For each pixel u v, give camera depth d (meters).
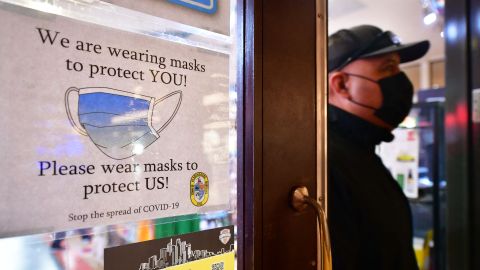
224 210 0.57
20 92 0.40
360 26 1.39
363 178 1.30
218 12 0.56
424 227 1.72
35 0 0.41
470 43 1.34
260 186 0.57
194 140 0.53
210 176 0.55
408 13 1.48
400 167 1.75
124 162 0.47
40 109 0.41
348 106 1.35
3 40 0.39
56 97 0.42
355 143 1.34
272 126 0.59
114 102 0.46
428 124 1.73
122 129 0.47
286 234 0.61
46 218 0.41
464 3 1.34
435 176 1.69
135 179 0.48
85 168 0.44
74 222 0.43
